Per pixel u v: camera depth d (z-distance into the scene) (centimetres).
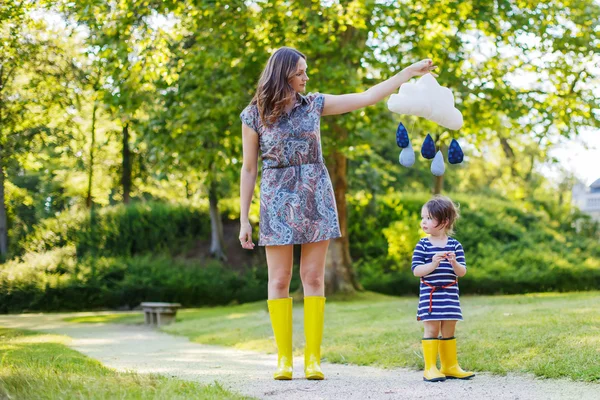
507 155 2294
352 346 767
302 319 1243
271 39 1503
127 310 2405
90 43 1573
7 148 1948
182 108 1606
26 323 1678
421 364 607
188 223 2877
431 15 1592
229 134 1608
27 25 1438
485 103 1680
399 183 3488
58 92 1897
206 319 1486
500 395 427
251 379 527
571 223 3028
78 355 751
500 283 2452
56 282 2352
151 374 498
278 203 499
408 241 2470
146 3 1502
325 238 498
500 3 1636
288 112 502
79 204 3416
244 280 2577
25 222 2997
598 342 569
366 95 514
